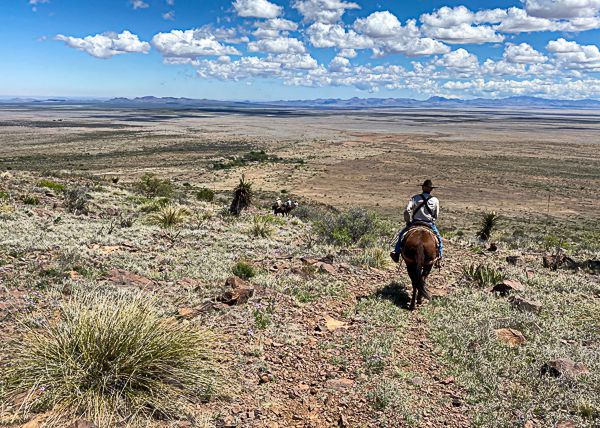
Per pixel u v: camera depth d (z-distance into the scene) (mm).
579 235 43250
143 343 5539
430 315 9133
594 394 6113
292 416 5461
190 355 5812
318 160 127812
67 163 112688
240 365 6457
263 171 104000
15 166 101812
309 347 7285
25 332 6223
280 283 10422
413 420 5445
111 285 8836
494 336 7992
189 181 86250
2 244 11430
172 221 18547
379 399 5805
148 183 34375
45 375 5098
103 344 5398
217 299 8891
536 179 103875
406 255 9828
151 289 9109
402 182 94062
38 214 17453
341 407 5684
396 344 7637
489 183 97188
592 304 10195
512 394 6172
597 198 82562
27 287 8438
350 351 7242
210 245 14727
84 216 18453
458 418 5609
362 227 17562
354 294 10281
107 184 37688
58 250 11367
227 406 5480
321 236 17484
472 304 9852
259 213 26719
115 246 13062
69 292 8250
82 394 4934
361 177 99250
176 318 7527
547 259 14062
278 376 6328
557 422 5504
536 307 9570
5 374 5125
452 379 6508
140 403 5102
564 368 6688
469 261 14578
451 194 83562
